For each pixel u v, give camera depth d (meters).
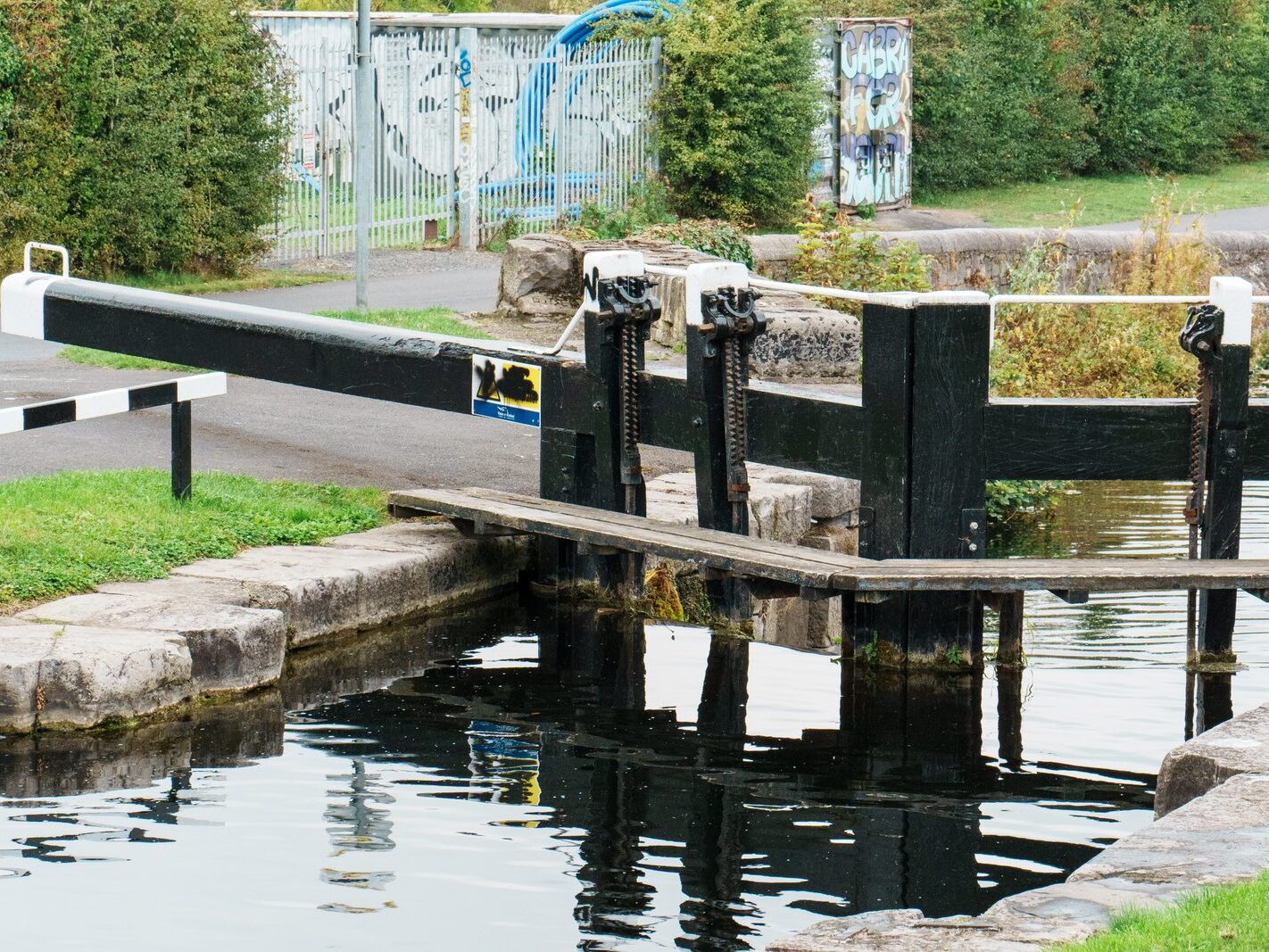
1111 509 18.27
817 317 20.08
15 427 11.67
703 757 9.74
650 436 12.73
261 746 9.68
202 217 25.84
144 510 12.57
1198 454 11.59
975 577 10.88
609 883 7.84
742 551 11.52
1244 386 11.47
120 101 24.25
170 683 10.16
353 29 29.42
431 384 13.62
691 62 34.19
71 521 12.11
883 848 8.37
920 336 11.24
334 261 28.97
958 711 10.73
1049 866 8.16
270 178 27.36
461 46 31.22
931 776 9.48
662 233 23.77
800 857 8.23
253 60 26.86
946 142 44.28
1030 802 9.09
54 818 8.48
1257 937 5.61
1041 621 13.31
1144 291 26.98
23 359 18.81
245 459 14.95
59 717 9.77
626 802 8.94
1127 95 49.03
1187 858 6.50
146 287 24.67
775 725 10.39
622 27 34.00
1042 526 17.42
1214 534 11.64
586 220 30.08
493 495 13.34
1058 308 24.22
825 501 14.74
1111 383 24.02
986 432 11.45
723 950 7.12
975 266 27.00
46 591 10.93
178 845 8.17
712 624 12.59
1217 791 7.28
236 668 10.59
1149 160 50.25
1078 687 11.33
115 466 14.34
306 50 29.25
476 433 16.45
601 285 12.53
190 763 9.35
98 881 7.72
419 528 13.30
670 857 8.19
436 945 7.12
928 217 40.16
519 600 13.15
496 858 8.12
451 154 31.42
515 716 10.41
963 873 8.05
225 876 7.80
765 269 24.44
